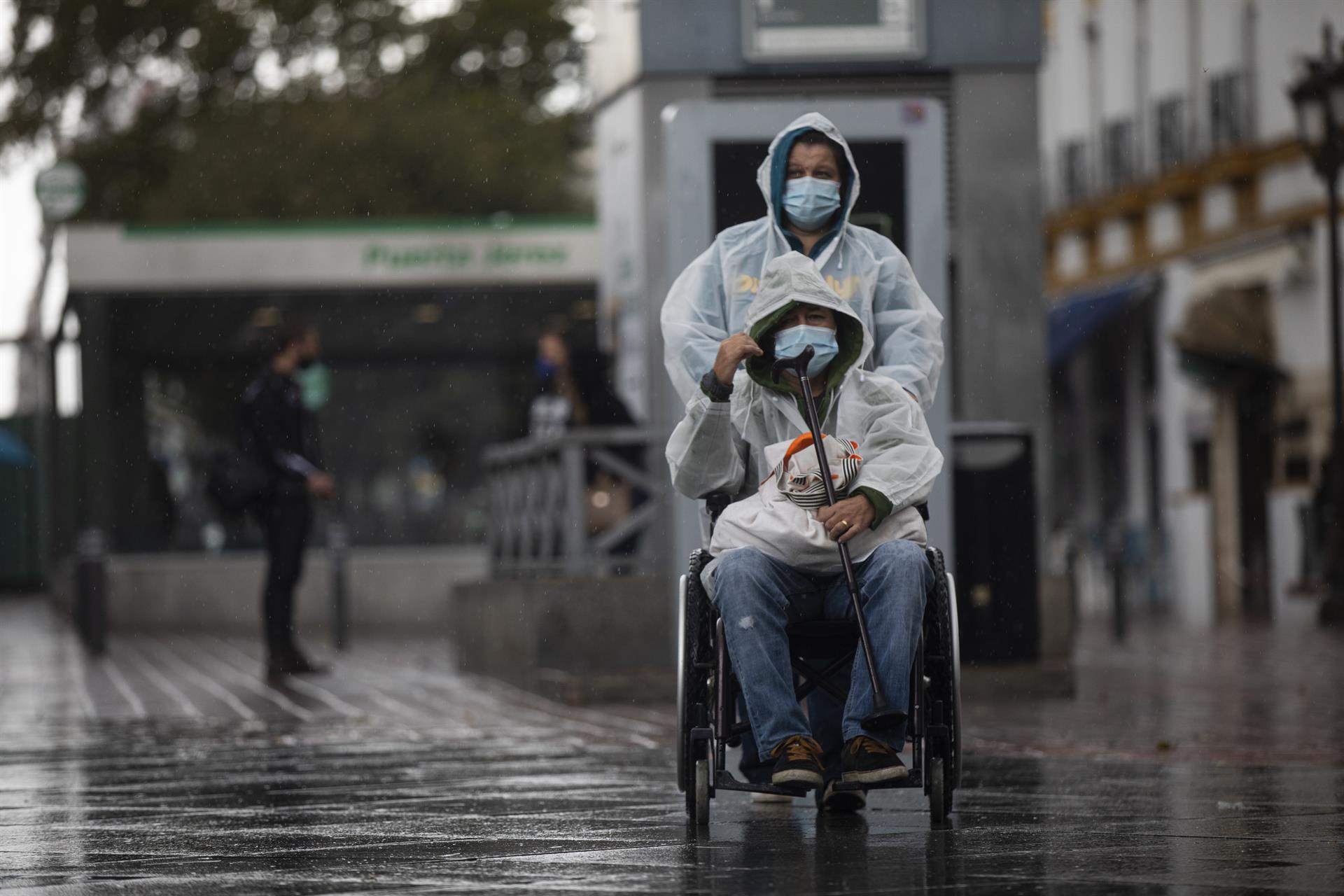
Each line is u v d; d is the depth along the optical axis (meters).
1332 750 12.77
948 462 16.17
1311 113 30.02
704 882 7.20
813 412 8.64
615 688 17.30
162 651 27.95
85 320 38.34
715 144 15.83
